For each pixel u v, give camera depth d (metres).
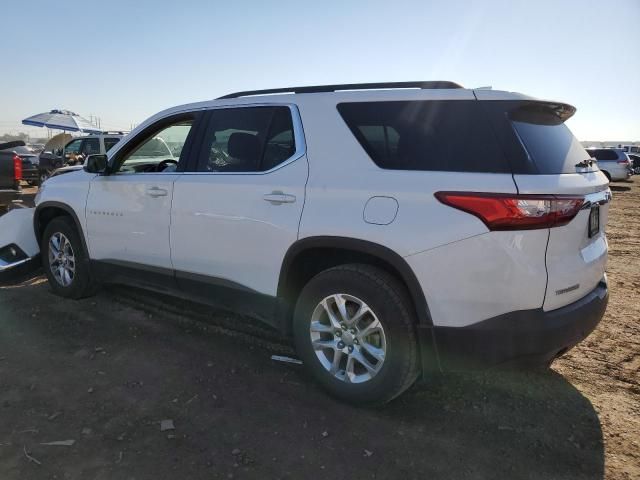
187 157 3.92
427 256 2.71
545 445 2.76
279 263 3.27
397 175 2.88
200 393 3.25
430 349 2.79
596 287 3.10
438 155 2.82
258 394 3.25
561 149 2.94
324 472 2.53
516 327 2.61
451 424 2.95
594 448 2.74
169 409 3.06
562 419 3.01
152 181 4.03
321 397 3.23
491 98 2.81
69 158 13.23
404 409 3.11
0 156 7.84
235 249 3.49
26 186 16.92
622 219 12.52
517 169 2.62
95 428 2.86
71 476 2.47
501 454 2.68
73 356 3.76
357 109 3.16
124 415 2.99
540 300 2.62
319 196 3.09
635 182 26.44
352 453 2.68
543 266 2.60
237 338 4.12
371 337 3.02
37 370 3.53
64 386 3.32
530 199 2.55
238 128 3.67
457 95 2.87
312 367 3.24
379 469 2.56
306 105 3.36
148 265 4.12
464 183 2.67
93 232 4.54
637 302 5.26
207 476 2.48
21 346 3.92
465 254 2.63
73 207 4.67
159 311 4.69
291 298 3.38
